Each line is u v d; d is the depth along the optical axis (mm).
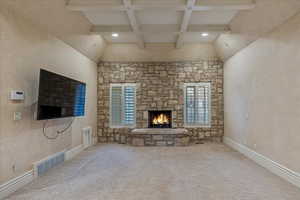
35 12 3719
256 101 5039
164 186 3621
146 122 7738
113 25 5570
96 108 7699
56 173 4281
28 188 3529
